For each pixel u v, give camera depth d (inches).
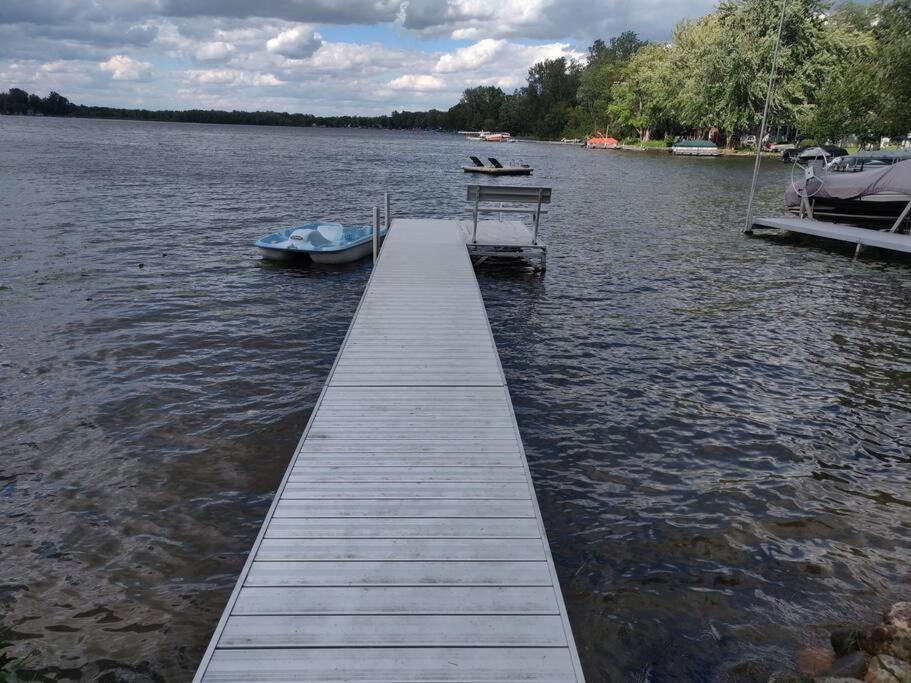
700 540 225.6
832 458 285.4
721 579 206.2
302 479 206.1
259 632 144.8
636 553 217.9
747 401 341.7
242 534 220.4
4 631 177.2
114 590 193.5
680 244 796.0
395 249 545.0
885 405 340.8
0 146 2159.2
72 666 166.7
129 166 1579.7
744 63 2628.0
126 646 173.3
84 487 244.5
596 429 305.7
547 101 5605.3
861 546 224.8
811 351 418.3
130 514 229.3
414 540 178.2
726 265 678.5
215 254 633.0
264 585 159.3
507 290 548.7
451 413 254.7
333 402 261.9
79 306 451.8
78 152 2010.3
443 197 1217.4
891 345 433.4
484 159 2583.7
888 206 862.5
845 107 1996.8
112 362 359.6
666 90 3312.0
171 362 363.3
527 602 156.4
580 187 1530.5
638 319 478.3
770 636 183.2
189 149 2480.3
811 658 175.2
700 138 3656.5
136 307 455.5
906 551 222.5
